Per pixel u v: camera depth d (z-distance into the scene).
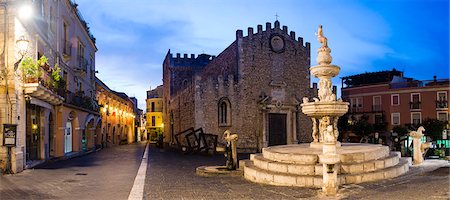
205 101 33.53
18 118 15.83
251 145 33.56
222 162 21.80
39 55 19.52
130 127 71.00
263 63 34.81
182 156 27.55
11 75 15.48
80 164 20.03
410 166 13.69
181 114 39.62
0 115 15.31
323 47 13.77
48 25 21.33
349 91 54.84
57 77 19.98
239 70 33.84
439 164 14.30
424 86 47.38
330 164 9.41
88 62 35.25
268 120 34.44
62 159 23.30
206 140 32.97
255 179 12.29
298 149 13.95
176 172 16.19
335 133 13.84
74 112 27.03
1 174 14.74
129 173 15.68
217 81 33.88
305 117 37.00
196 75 33.59
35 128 19.89
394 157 12.52
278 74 35.38
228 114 33.47
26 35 16.98
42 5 19.78
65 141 25.83
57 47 23.73
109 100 48.78
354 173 11.02
